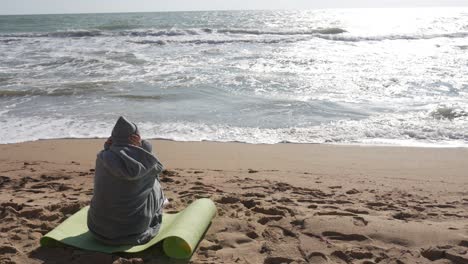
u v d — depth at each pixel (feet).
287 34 98.37
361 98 42.60
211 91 45.85
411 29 113.60
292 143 30.89
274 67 59.41
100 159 11.95
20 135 32.96
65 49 80.53
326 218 14.70
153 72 57.06
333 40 88.63
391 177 23.58
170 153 28.73
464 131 32.65
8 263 11.78
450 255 11.98
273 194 19.24
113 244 12.48
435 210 16.83
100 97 44.19
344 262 11.94
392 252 12.37
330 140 31.42
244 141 31.40
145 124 35.35
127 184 12.14
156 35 99.30
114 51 76.84
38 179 22.09
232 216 15.48
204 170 24.68
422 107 39.09
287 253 12.41
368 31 106.93
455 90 45.21
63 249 12.53
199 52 74.59
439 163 26.30
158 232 13.26
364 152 28.71
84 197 18.07
